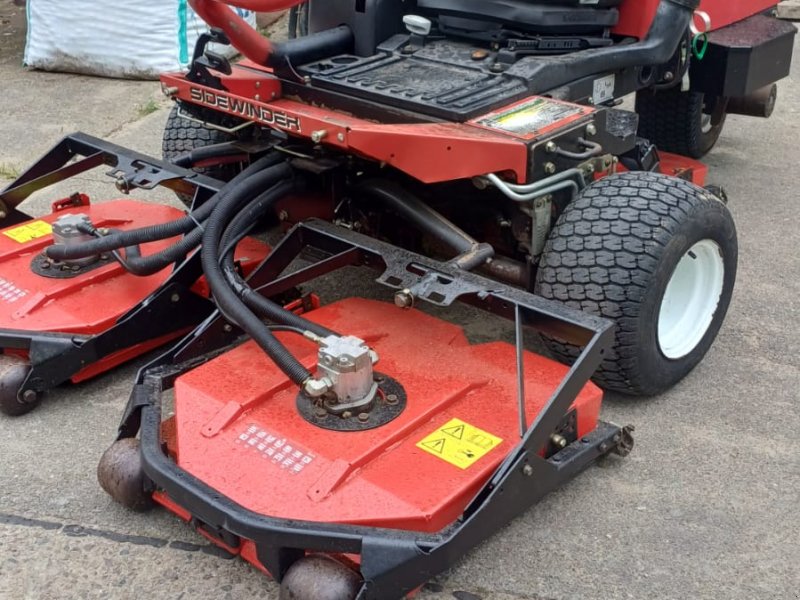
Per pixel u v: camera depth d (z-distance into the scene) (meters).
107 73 6.25
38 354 2.83
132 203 3.68
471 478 2.19
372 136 2.64
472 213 3.05
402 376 2.54
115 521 2.51
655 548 2.40
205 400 2.43
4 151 5.09
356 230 3.22
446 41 3.38
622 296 2.64
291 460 2.23
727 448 2.78
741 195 4.56
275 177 2.94
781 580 2.31
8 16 7.79
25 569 2.36
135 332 2.98
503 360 2.63
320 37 3.25
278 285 2.87
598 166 2.93
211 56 3.04
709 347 3.12
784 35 4.17
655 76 3.66
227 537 2.19
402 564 1.98
